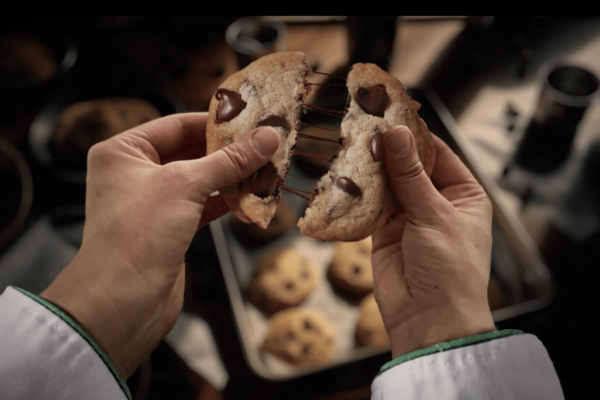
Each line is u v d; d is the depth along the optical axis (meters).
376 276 0.49
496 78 0.79
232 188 0.45
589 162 0.71
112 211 0.42
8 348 0.37
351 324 0.64
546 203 0.68
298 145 0.70
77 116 0.66
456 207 0.47
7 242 0.57
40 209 0.63
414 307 0.45
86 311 0.39
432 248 0.44
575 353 0.60
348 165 0.45
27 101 0.69
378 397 0.41
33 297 0.39
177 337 0.60
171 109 0.69
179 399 0.57
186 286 0.63
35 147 0.64
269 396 0.58
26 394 0.37
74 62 0.72
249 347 0.57
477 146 0.72
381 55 0.73
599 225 0.67
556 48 0.83
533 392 0.40
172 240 0.41
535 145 0.72
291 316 0.62
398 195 0.45
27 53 0.70
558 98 0.68
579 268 0.64
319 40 0.80
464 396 0.39
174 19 0.81
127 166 0.43
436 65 0.80
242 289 0.65
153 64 0.76
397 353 0.45
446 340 0.43
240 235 0.68
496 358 0.40
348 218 0.45
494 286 0.63
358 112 0.46
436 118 0.71
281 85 0.46
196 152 0.53
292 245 0.68
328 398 0.57
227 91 0.46
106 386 0.38
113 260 0.41
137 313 0.41
